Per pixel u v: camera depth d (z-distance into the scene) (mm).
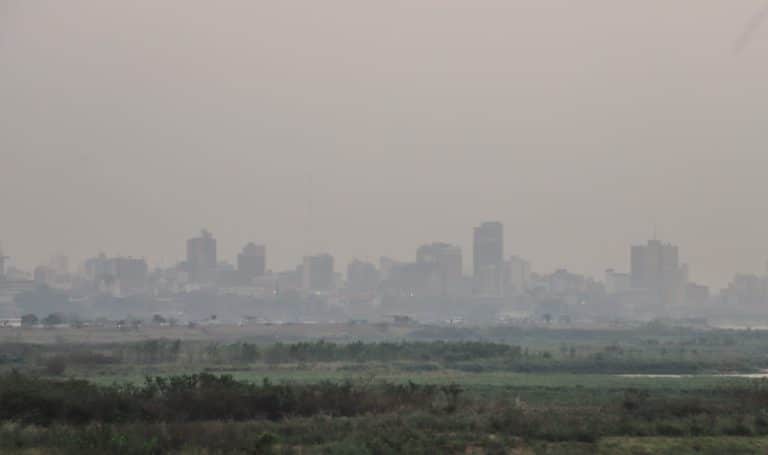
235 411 146875
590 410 155000
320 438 119688
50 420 135500
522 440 122438
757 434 132500
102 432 113062
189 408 146125
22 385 144375
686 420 139625
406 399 163000
